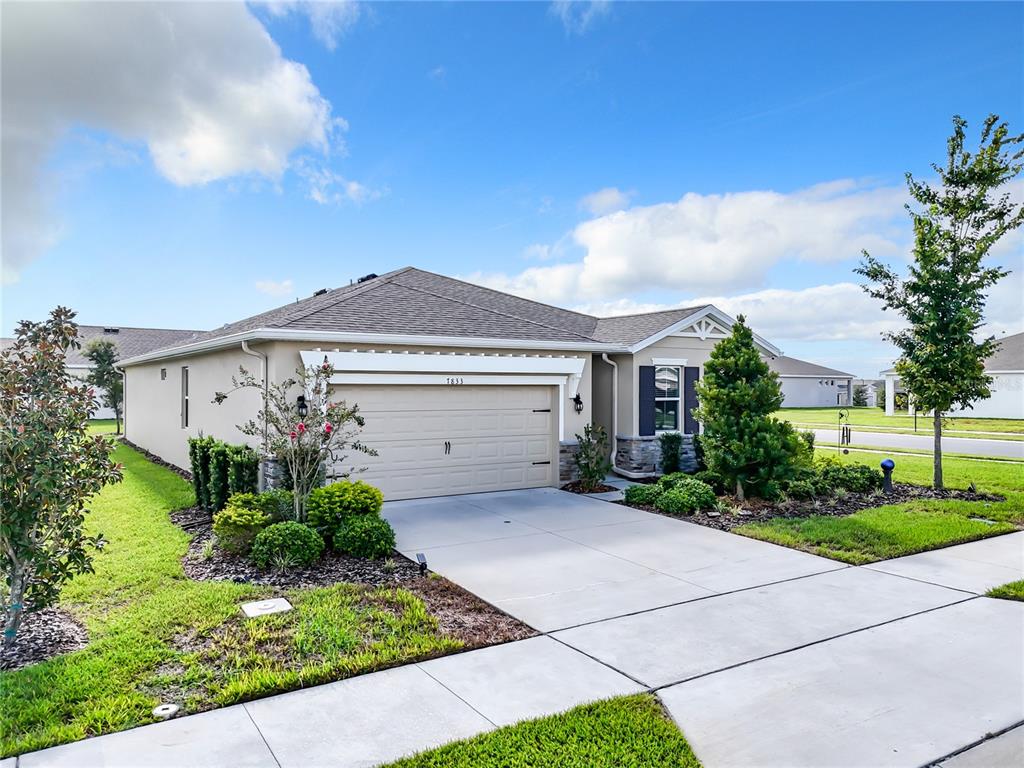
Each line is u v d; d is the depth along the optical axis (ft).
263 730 13.56
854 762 12.72
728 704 14.96
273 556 24.91
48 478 16.88
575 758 12.62
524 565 26.12
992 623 20.07
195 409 50.78
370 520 27.50
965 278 40.88
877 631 19.39
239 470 32.40
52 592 18.20
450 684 15.79
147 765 12.28
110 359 98.12
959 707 14.85
